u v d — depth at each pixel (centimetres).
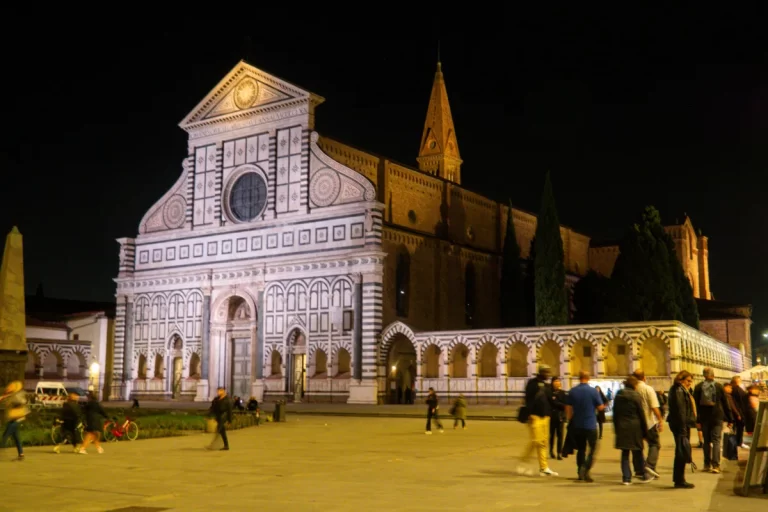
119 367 8888
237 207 8406
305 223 7831
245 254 8200
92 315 9356
